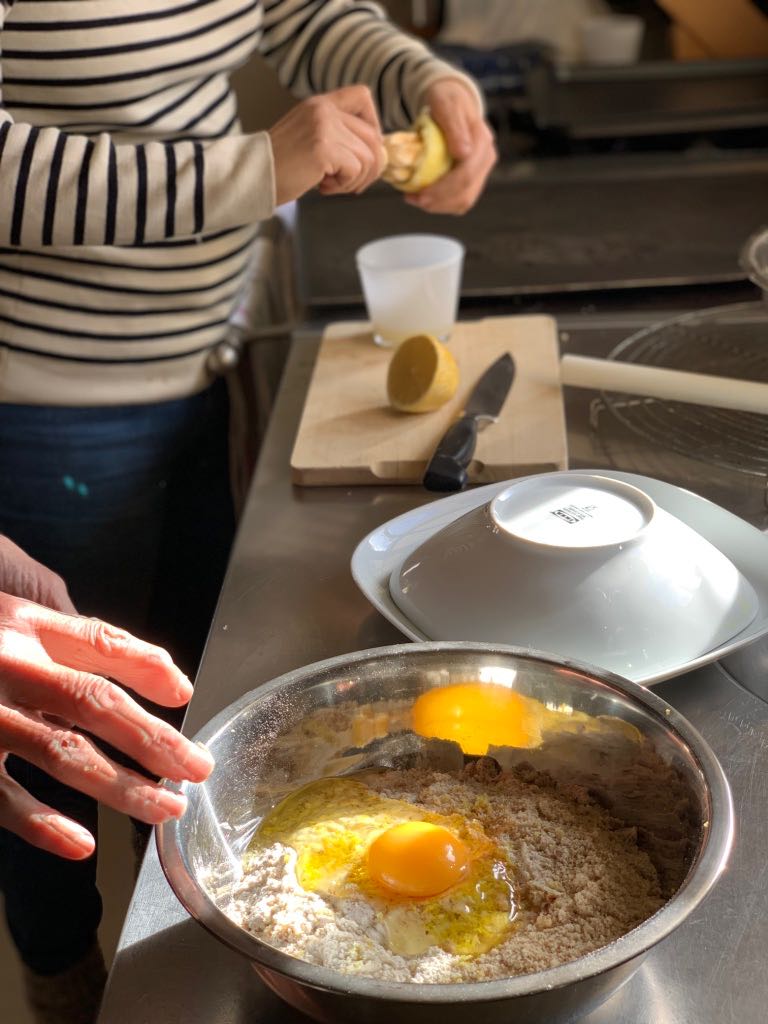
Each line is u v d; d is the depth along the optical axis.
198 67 1.17
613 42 2.19
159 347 1.23
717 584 0.70
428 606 0.72
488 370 1.09
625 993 0.48
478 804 0.58
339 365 1.17
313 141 1.04
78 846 0.49
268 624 0.78
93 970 0.72
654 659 0.66
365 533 0.89
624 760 0.56
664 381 1.00
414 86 1.26
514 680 0.59
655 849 0.55
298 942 0.49
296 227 1.57
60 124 1.14
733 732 0.63
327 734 0.59
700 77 1.96
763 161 1.52
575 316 1.32
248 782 0.57
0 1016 1.03
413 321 1.17
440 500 0.85
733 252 1.47
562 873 0.53
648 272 1.45
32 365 1.20
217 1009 0.49
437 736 0.61
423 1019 0.41
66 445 1.24
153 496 1.29
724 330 1.20
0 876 0.78
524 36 2.44
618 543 0.68
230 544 1.39
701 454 0.96
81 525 1.29
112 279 1.17
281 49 1.42
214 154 1.03
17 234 1.03
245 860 0.55
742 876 0.53
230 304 1.29
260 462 1.03
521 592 0.69
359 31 1.36
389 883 0.51
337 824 0.56
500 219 1.56
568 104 1.85
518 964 0.48
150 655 0.59
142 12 1.09
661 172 1.53
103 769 0.49
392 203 1.53
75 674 0.53
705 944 0.50
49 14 1.06
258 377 1.50
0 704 0.53
